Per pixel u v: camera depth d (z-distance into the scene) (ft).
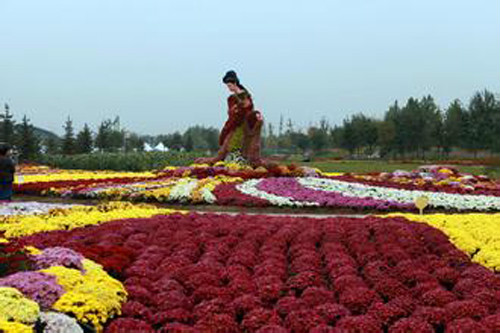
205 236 33.22
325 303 21.88
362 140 263.70
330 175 85.81
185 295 23.82
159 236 34.06
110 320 20.42
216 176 71.97
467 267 27.78
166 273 26.11
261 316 20.47
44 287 19.83
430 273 26.71
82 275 22.67
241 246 30.99
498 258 28.40
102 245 30.42
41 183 73.51
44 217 40.86
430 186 69.67
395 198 56.80
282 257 28.91
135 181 75.31
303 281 24.23
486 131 227.81
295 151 346.33
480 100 236.43
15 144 184.44
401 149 255.70
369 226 35.83
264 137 392.68
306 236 32.35
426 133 245.04
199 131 386.73
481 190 67.41
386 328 20.40
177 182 69.72
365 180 76.79
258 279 24.66
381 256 28.76
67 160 154.51
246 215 42.37
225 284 25.57
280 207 54.39
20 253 24.17
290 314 20.59
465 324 19.30
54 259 23.65
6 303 17.22
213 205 56.49
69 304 19.35
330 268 26.94
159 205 57.31
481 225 36.35
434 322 20.36
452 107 241.35
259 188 63.31
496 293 22.82
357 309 21.83
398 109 278.46
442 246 30.73
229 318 20.42
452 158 242.58
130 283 24.39
